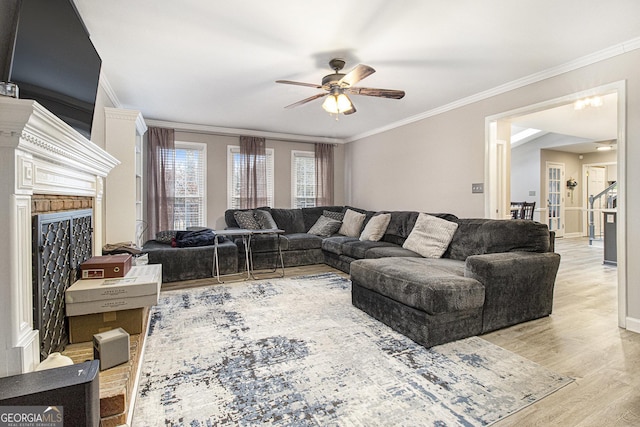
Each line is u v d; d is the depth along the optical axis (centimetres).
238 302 312
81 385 105
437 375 181
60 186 160
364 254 394
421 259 318
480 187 379
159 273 231
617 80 260
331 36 244
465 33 240
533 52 271
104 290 174
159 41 251
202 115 471
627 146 254
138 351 171
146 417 145
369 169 587
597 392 165
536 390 166
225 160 561
